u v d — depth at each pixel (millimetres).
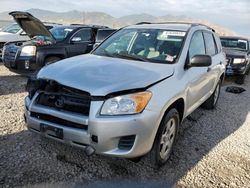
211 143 4664
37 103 3359
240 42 11695
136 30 4797
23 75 8492
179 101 3889
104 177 3365
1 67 9922
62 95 3154
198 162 3953
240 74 10133
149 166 3662
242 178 3650
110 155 3037
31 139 4117
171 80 3602
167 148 3768
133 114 3020
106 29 9523
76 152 3836
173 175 3557
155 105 3164
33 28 8531
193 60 4027
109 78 3205
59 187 3105
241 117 6305
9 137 4148
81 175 3357
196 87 4441
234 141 4855
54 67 3580
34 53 8000
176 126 3865
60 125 3137
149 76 3379
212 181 3512
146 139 3133
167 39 4402
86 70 3414
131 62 3891
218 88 6566
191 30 4664
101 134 2955
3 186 3021
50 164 3514
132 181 3344
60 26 9414
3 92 6621
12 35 11656
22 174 3262
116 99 2996
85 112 3051
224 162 4031
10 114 5129
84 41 8984
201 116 6062
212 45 5844
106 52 4469
